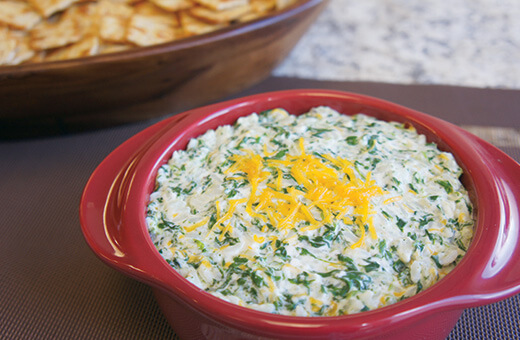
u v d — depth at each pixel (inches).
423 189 11.9
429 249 11.0
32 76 15.3
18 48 18.8
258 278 10.4
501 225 10.6
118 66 15.6
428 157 12.6
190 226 11.4
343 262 10.7
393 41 22.4
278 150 12.7
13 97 15.8
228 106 13.6
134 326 12.4
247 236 11.1
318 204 11.1
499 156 12.3
